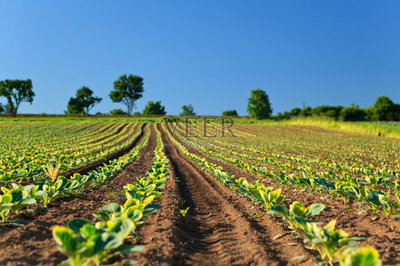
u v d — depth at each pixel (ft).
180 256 11.35
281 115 242.78
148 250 11.03
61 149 59.88
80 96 323.98
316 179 20.81
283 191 24.56
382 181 20.65
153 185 17.62
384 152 57.31
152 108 341.00
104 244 7.55
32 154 44.98
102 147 70.64
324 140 85.56
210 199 24.08
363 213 17.34
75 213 16.58
